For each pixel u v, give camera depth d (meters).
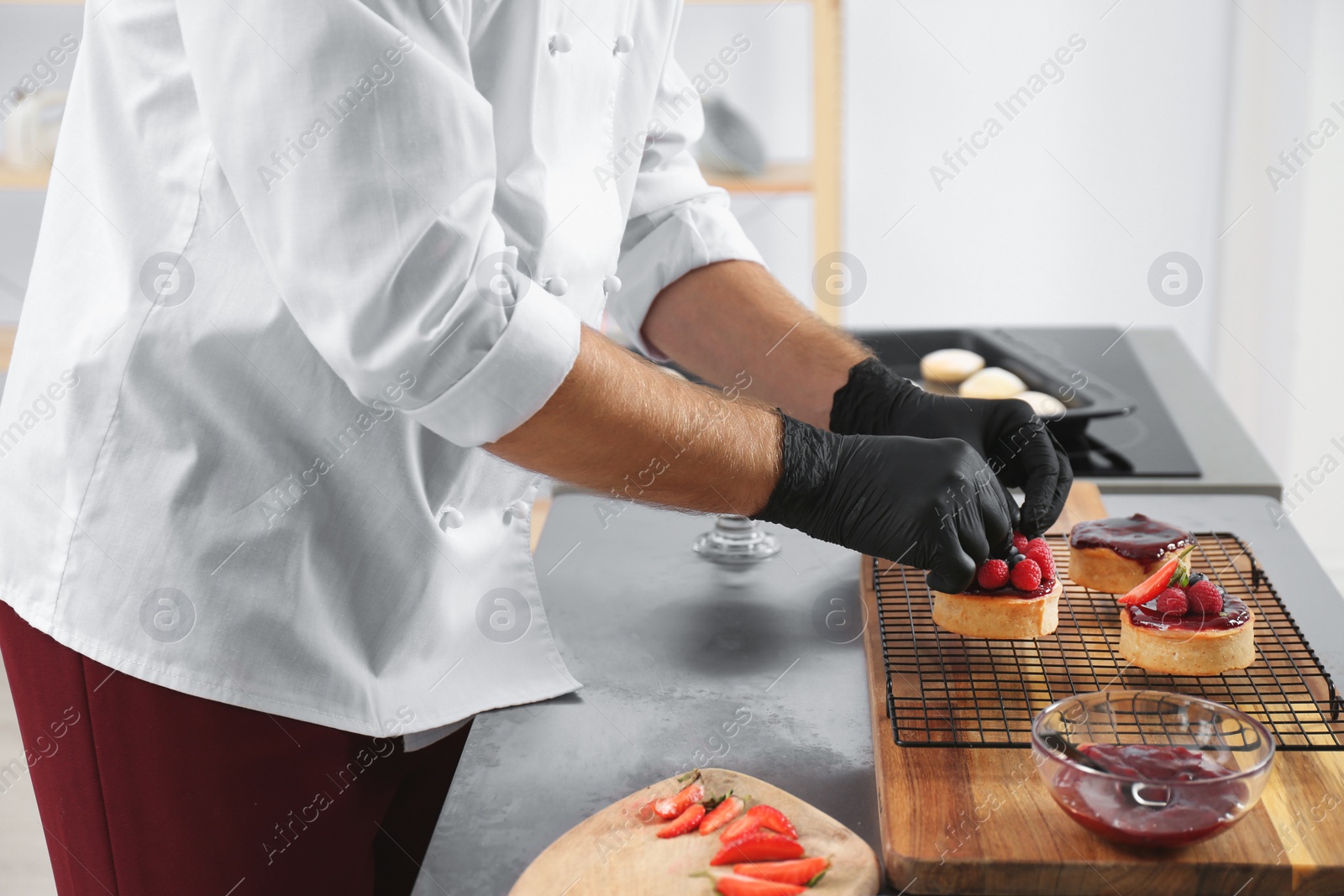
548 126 1.15
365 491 1.15
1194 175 3.28
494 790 1.03
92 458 1.11
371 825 1.23
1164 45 3.18
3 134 3.24
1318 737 1.03
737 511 1.16
